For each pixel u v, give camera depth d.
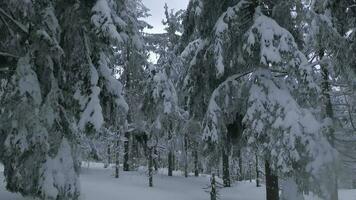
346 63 14.32
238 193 27.59
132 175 31.00
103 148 36.88
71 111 12.14
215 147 15.18
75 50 11.76
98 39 12.13
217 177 36.97
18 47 11.87
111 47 13.98
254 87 14.20
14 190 11.55
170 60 28.89
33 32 11.02
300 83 13.59
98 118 11.22
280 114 13.28
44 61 11.23
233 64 15.34
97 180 27.47
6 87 10.96
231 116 15.07
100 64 12.73
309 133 12.73
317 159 12.63
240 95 14.82
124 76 28.73
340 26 15.28
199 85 16.38
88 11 11.75
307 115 13.13
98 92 11.63
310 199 20.27
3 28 11.88
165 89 28.41
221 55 14.14
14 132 10.36
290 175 12.81
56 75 11.73
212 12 15.73
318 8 15.14
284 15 14.74
